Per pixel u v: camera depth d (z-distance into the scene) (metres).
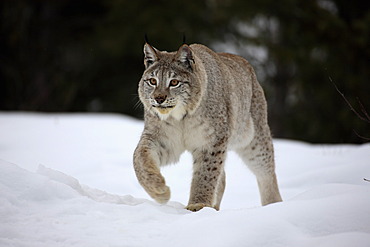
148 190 9.20
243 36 34.41
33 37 38.22
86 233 7.05
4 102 37.28
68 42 38.72
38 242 6.72
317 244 6.27
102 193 9.47
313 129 32.56
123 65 37.59
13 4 37.19
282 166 14.12
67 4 38.72
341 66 31.34
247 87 11.93
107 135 18.30
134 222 7.52
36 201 7.95
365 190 7.42
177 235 6.91
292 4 32.66
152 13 34.88
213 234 6.72
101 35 36.31
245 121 11.73
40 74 37.84
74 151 15.51
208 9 35.91
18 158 14.37
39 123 20.80
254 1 33.31
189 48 9.86
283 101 34.69
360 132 29.17
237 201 11.84
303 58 32.12
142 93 10.10
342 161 13.49
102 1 37.50
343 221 6.71
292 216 6.88
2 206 7.53
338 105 31.80
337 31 31.28
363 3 32.25
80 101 37.88
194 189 9.93
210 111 10.09
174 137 10.00
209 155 10.07
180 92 9.70
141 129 19.91
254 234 6.58
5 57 37.72
